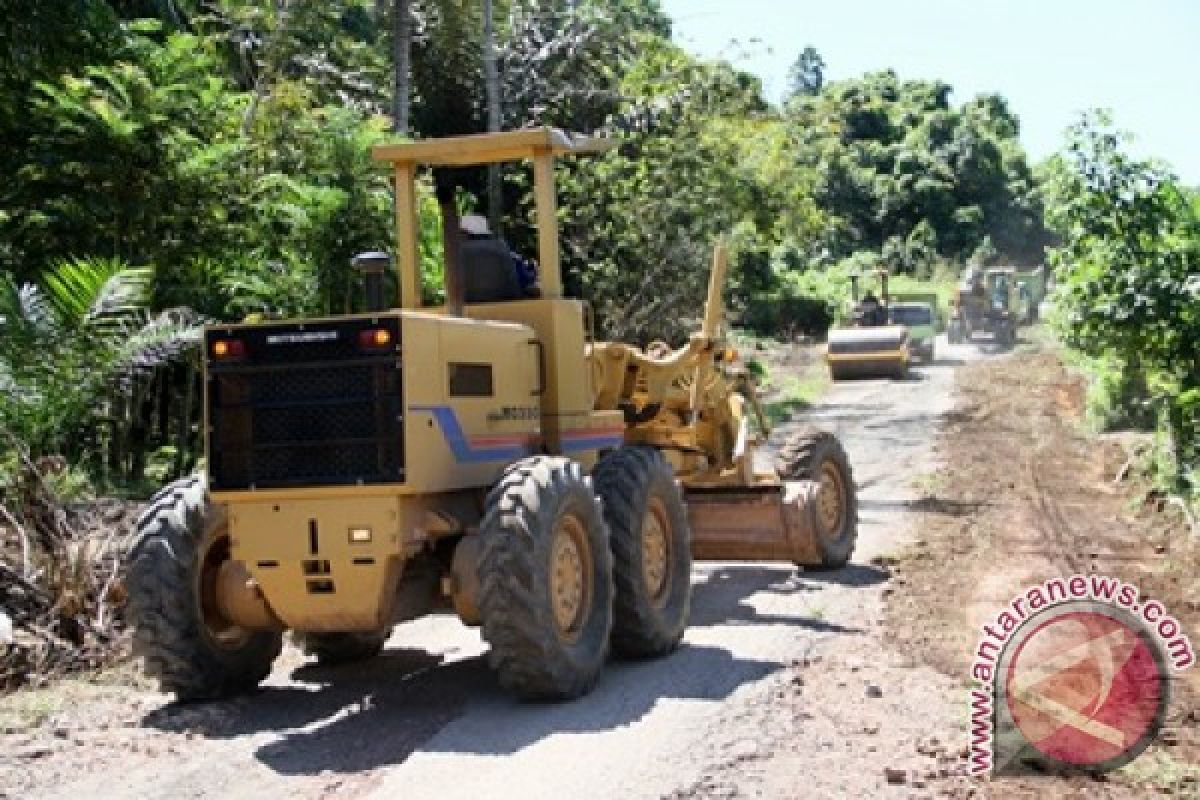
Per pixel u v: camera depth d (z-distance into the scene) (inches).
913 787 246.2
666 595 350.9
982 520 562.6
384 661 361.4
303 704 319.6
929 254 3142.2
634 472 339.9
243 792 257.6
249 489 297.0
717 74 1234.6
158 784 262.8
